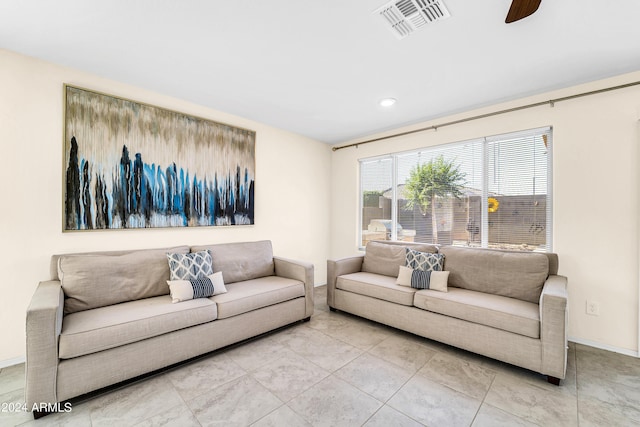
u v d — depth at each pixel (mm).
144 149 2686
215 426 1542
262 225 3742
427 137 3602
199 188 3076
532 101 2805
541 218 2809
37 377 1547
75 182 2326
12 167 2086
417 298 2617
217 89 2727
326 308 3535
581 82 2523
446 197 3482
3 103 2059
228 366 2150
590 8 1619
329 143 4703
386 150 4039
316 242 4516
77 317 1905
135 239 2662
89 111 2389
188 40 1957
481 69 2326
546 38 1906
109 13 1683
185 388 1873
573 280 2570
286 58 2184
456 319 2383
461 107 3131
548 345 1917
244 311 2459
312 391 1851
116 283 2234
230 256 2996
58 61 2225
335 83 2594
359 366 2160
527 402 1749
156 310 2055
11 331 2096
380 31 1849
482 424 1564
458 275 2850
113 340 1782
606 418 1609
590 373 2064
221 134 3262
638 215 2303
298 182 4211
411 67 2305
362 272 3562
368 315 2979
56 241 2262
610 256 2414
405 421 1587
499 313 2154
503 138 3031
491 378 2016
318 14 1690
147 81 2566
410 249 3178
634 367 2143
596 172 2473
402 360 2258
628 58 2137
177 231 2943
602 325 2445
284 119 3555
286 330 2838
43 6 1614
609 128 2418
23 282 2135
